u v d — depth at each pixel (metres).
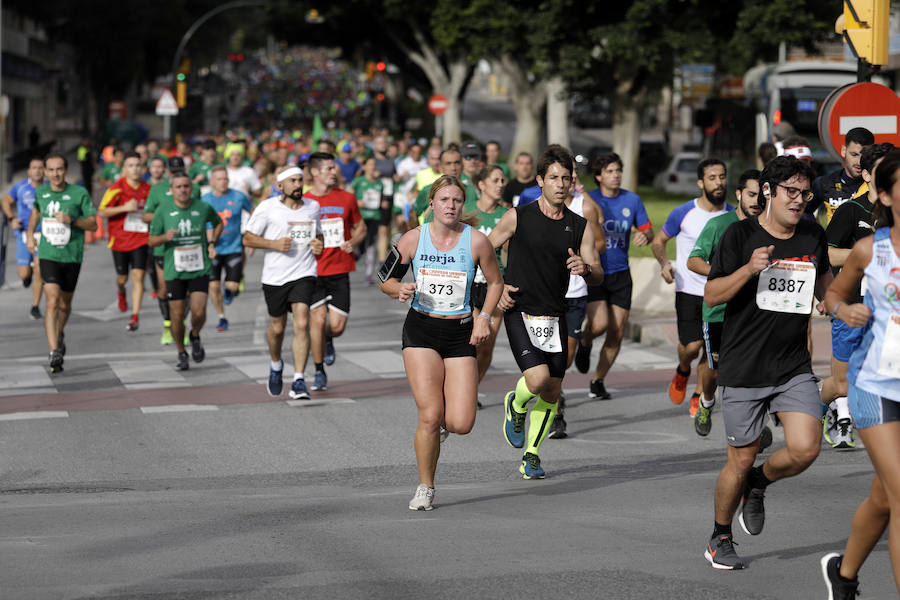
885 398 13.21
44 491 22.11
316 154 32.62
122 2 169.12
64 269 35.25
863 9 27.39
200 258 35.38
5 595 14.32
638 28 83.62
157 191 35.06
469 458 24.81
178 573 15.37
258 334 42.75
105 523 18.56
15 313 47.84
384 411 29.77
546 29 87.06
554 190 21.67
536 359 21.97
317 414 29.42
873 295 13.34
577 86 97.75
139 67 190.75
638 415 29.44
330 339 34.72
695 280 27.55
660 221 71.12
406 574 15.27
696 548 16.75
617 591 14.59
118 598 14.18
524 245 21.89
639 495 20.67
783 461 15.65
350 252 33.44
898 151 13.12
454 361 19.58
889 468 13.07
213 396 31.80
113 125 170.62
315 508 19.67
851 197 24.44
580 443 26.27
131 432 27.38
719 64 90.69
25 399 31.38
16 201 46.25
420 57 144.75
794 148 28.19
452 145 35.03
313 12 148.75
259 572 15.40
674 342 41.00
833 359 22.81
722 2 84.12
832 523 18.28
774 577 15.29
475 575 15.23
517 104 124.69
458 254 19.23
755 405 15.84
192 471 23.83
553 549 16.62
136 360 37.56
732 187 97.88
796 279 15.80
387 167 58.00
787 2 80.00
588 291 29.44
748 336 15.84
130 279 59.78
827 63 90.50
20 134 190.62
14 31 180.25
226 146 87.88
